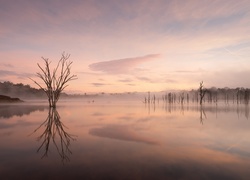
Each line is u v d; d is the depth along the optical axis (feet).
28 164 19.47
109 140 31.63
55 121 58.29
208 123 53.88
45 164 19.43
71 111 101.40
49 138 33.04
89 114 84.48
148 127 46.37
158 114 86.48
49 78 130.62
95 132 39.32
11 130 41.11
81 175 16.57
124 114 86.17
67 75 134.10
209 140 31.81
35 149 25.68
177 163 19.97
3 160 20.83
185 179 15.92
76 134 36.99
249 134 37.22
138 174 16.88
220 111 107.86
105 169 18.02
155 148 26.37
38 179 15.74
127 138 33.24
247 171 17.81
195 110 117.80
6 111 93.40
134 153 23.76
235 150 25.44
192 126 48.08
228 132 39.55
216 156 22.63
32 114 79.97
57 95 133.08
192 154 23.41
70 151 24.61
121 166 18.89
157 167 18.70
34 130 41.39
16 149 25.62
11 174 16.80
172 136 35.22
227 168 18.56
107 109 123.85
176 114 87.10
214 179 15.96
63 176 16.33
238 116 76.02
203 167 18.81
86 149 25.73
